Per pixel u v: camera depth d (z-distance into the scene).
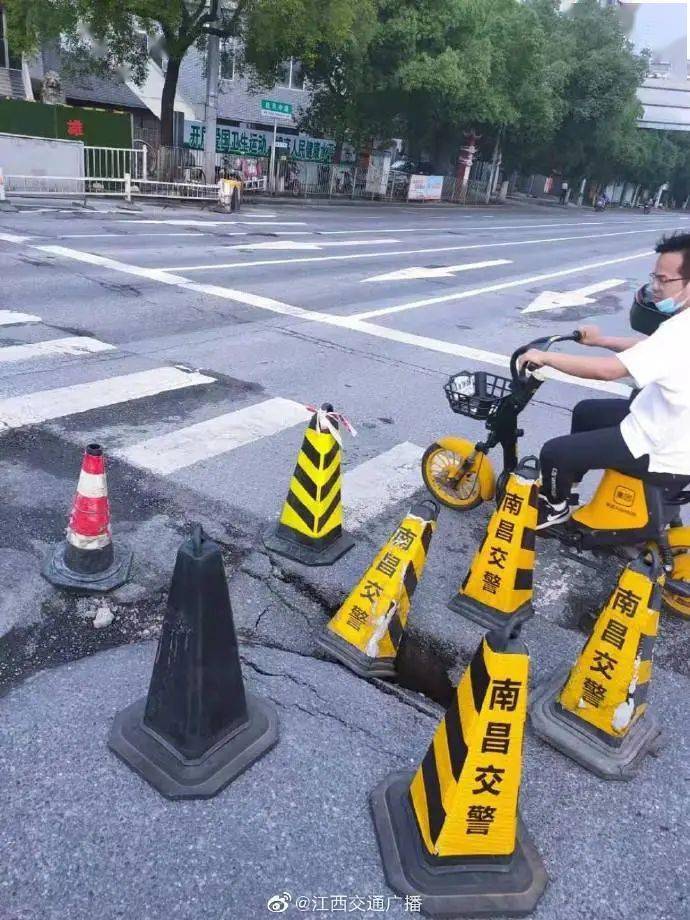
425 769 2.34
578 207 61.03
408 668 3.35
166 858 2.23
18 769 2.47
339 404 6.41
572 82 47.66
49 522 4.00
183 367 6.80
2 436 4.91
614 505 3.65
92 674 2.97
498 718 2.09
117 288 9.46
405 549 3.20
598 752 2.82
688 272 3.13
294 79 36.31
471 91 30.94
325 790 2.54
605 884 2.33
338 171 31.28
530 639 3.57
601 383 8.16
